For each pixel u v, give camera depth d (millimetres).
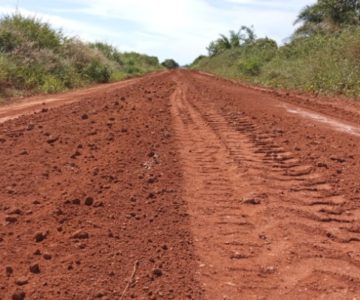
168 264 3578
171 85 19500
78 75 20125
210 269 3582
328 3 31016
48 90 15852
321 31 30156
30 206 4609
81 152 6652
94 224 4211
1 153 6484
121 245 3832
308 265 3738
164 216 4484
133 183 5363
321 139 8188
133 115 9883
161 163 6266
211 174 5941
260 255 3861
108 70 23859
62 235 3975
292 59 28797
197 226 4332
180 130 8656
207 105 12328
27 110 10922
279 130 8789
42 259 3564
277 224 4469
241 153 7004
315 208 4922
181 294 3201
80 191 5000
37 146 6910
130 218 4398
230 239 4113
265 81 25266
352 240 4219
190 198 5043
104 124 8625
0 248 3713
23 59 16797
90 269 3432
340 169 6254
